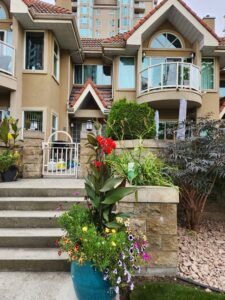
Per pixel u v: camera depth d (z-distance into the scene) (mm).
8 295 3156
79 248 2945
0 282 3469
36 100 11773
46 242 4207
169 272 3768
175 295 3189
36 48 12000
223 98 15719
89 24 68500
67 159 8828
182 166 5426
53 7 12750
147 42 14438
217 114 13883
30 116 11766
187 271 3943
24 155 7711
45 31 11828
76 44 13383
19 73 11516
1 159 6727
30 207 5141
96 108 14664
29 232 4387
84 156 7602
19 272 3744
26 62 11945
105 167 3400
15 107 11195
